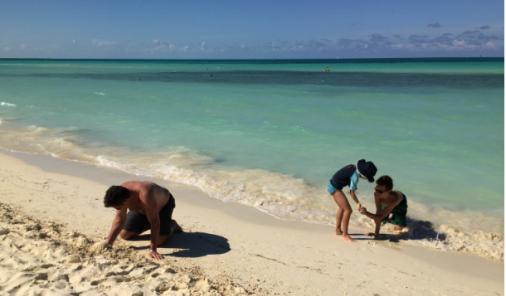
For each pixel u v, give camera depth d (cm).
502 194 873
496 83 3962
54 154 1192
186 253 609
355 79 4881
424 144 1282
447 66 10519
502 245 669
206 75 6091
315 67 11000
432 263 614
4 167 1058
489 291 540
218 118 1766
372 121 1692
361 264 602
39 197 821
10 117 1767
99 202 808
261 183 938
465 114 1873
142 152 1203
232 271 559
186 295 457
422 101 2409
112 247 595
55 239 595
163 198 605
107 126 1584
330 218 774
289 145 1273
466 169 1034
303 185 926
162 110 2006
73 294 441
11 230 609
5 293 441
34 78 4866
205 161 1105
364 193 890
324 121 1692
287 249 642
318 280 548
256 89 3347
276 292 508
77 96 2662
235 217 768
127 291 450
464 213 788
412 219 764
